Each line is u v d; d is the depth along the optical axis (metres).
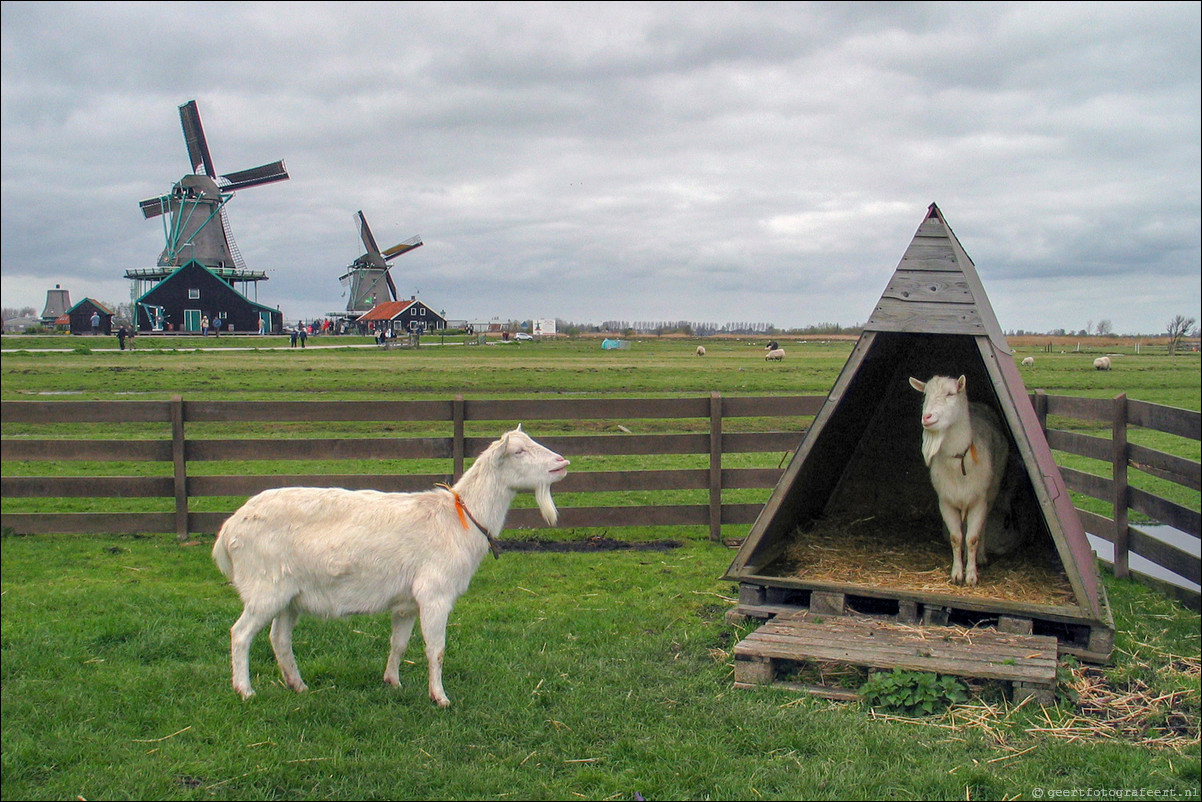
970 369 9.33
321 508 5.82
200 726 5.47
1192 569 8.37
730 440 10.96
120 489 10.66
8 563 9.51
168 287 84.75
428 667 6.37
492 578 9.16
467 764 5.12
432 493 6.10
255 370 38.50
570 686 6.21
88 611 7.68
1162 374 47.62
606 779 4.94
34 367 38.22
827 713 5.79
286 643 6.02
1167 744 5.45
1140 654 6.93
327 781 4.90
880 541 9.08
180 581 8.91
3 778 4.80
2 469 16.08
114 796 4.66
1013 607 6.73
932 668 5.97
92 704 5.72
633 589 8.77
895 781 4.94
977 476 7.41
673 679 6.38
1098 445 10.01
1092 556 8.38
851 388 7.86
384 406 10.83
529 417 10.95
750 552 7.55
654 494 14.83
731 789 4.84
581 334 129.75
